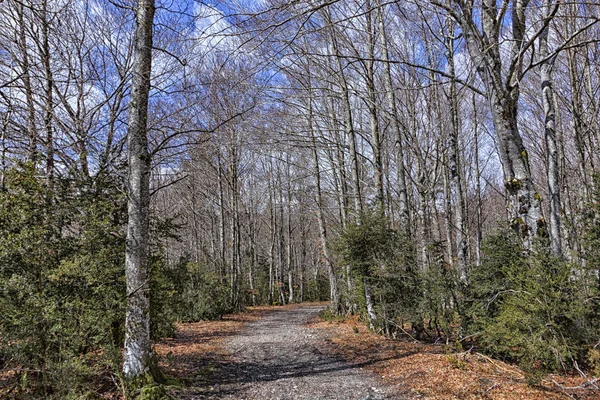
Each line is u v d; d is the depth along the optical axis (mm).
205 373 7312
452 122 12633
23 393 4883
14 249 5285
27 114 8562
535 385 5953
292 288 36062
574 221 9953
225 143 10531
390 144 18328
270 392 6285
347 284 15148
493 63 7141
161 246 8062
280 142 13125
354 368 7777
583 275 7344
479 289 8227
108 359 5578
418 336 10469
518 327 6594
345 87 12555
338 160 17594
